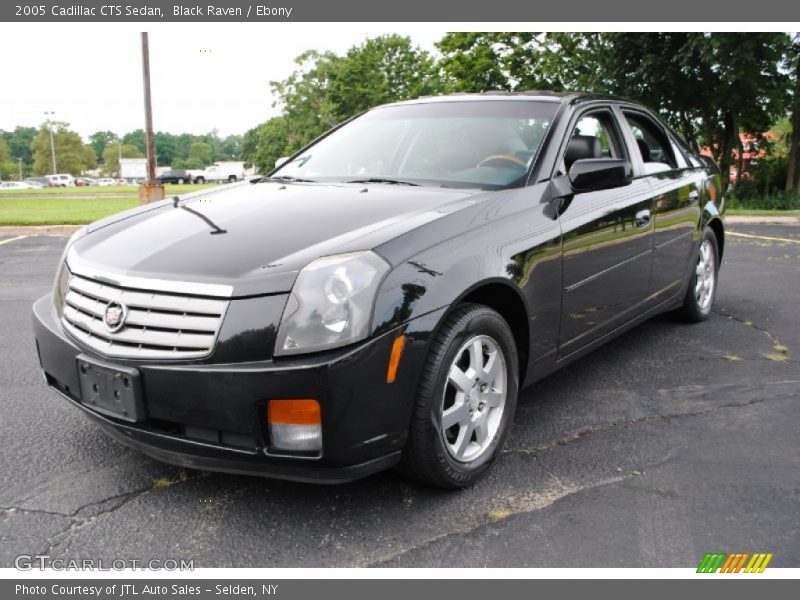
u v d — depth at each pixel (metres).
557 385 3.80
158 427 2.38
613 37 17.50
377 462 2.33
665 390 3.71
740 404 3.51
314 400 2.19
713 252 5.01
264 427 2.23
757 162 19.42
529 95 3.71
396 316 2.28
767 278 6.71
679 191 4.25
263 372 2.17
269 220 2.76
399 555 2.27
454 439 2.69
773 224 12.72
